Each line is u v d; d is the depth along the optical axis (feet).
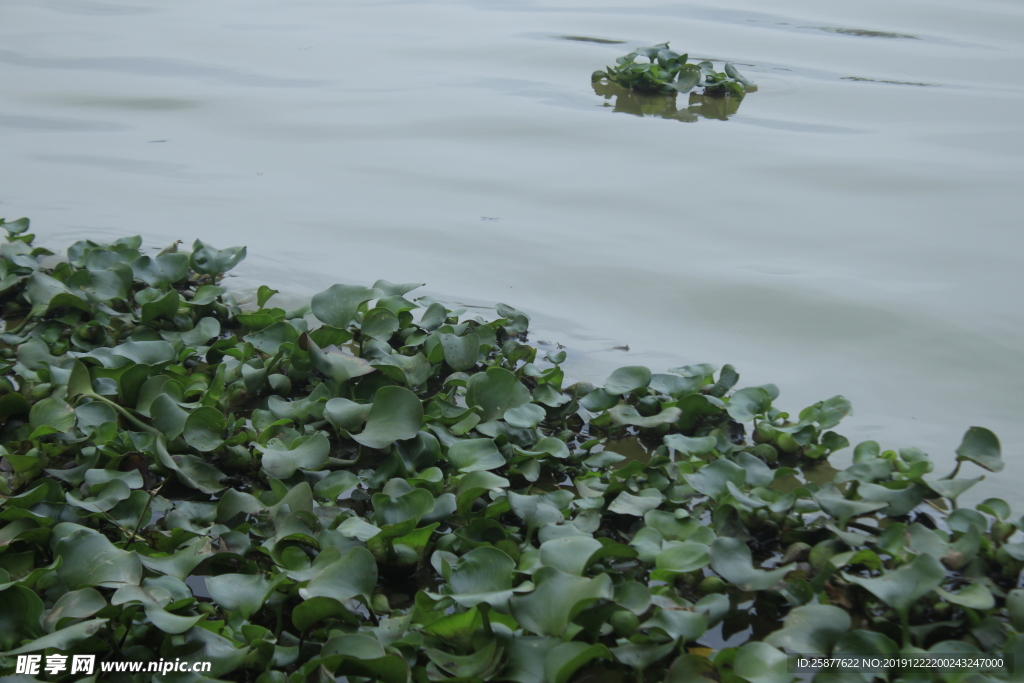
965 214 12.23
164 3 27.40
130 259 9.90
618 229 11.78
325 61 20.63
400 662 4.50
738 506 6.25
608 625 5.14
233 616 5.15
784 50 22.04
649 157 14.62
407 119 16.47
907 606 5.06
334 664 4.57
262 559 5.85
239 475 6.90
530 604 4.91
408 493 6.07
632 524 6.33
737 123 16.56
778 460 7.35
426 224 11.84
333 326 8.34
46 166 13.66
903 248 11.18
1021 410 7.86
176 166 13.87
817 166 14.17
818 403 7.57
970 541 5.80
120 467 6.69
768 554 6.15
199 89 18.20
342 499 6.61
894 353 8.83
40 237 11.10
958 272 10.51
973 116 16.83
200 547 5.62
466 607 5.15
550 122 16.43
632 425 7.84
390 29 24.25
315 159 14.33
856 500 6.61
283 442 7.07
